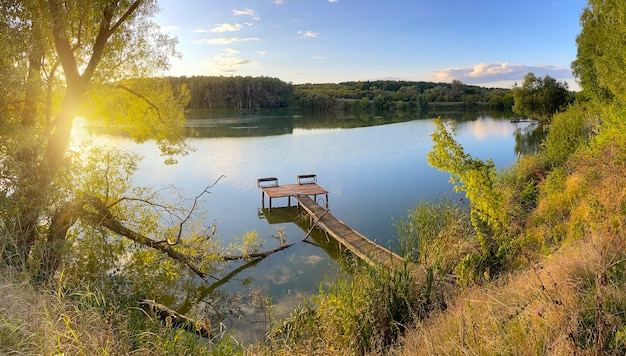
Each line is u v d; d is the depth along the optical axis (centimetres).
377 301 641
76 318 450
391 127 5381
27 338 372
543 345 346
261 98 10444
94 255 792
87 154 898
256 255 1225
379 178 2314
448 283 713
